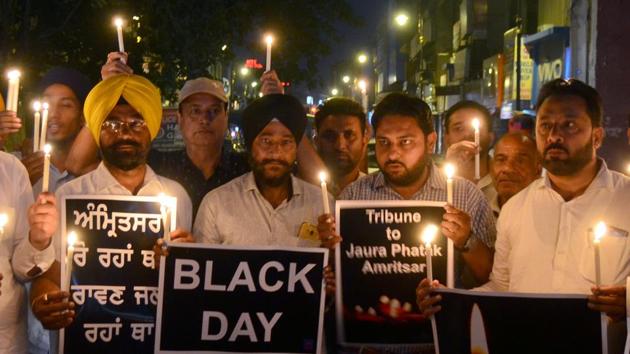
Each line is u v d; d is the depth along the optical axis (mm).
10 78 4785
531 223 4293
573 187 4227
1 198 4199
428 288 4008
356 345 4523
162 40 12633
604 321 3725
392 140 4676
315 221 4695
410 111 4672
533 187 4387
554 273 4172
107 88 4469
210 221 4660
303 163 5426
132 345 4355
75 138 5672
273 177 4594
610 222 4059
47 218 4035
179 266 4168
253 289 4211
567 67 23625
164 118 12664
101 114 4469
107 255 4367
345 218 4582
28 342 4742
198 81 5777
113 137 4488
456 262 4887
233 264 4203
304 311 4234
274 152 4566
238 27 13422
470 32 43750
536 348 3818
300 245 4633
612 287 3646
